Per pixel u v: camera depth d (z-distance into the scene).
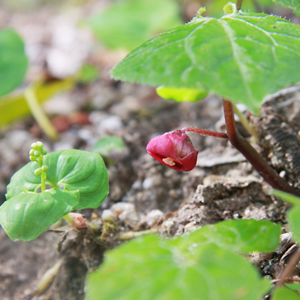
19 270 0.25
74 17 0.57
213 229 0.20
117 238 0.24
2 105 0.33
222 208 0.24
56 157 0.22
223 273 0.18
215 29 0.20
